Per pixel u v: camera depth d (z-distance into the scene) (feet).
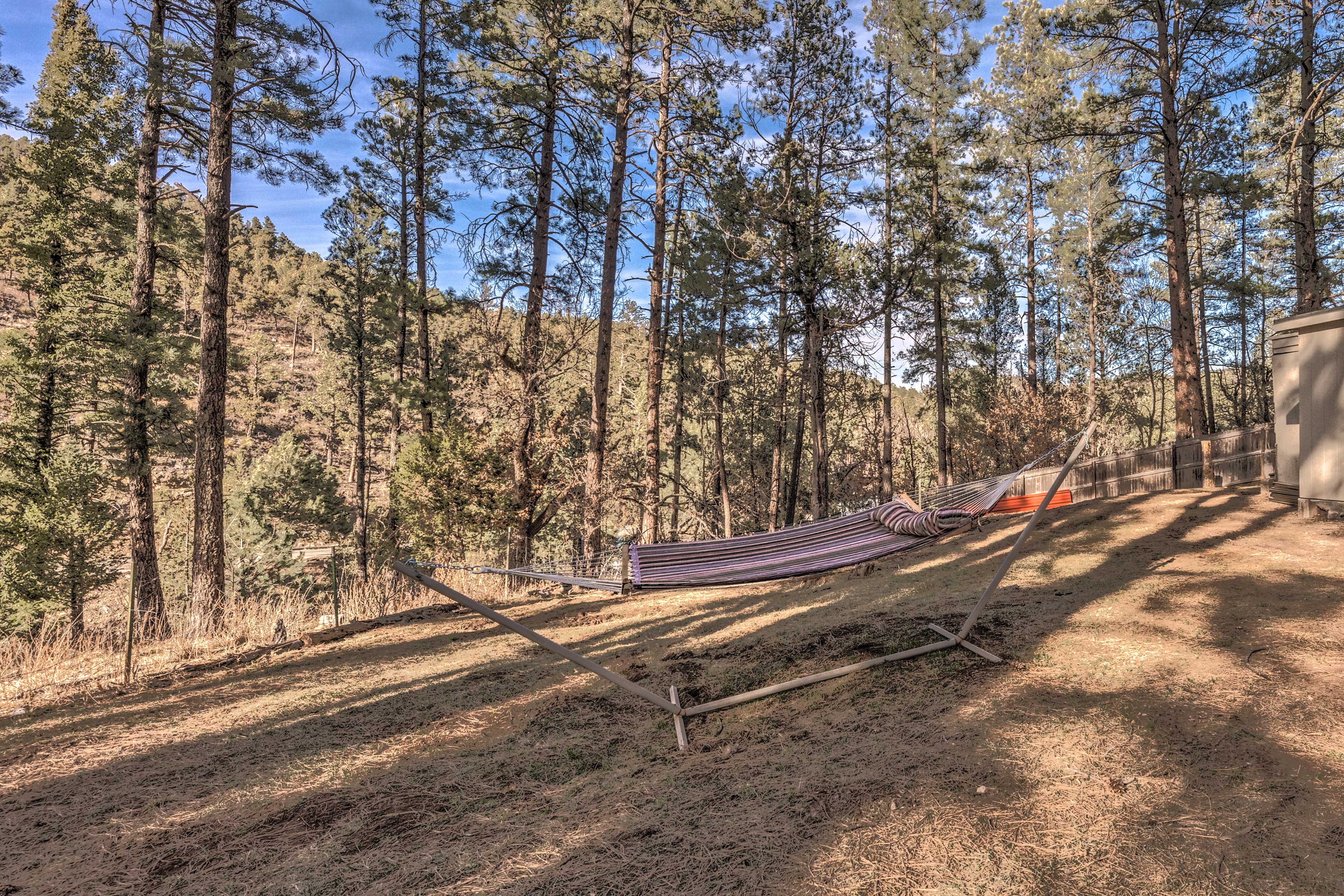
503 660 26.89
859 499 98.12
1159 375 115.85
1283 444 31.89
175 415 49.90
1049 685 15.70
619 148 48.08
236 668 28.12
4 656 29.14
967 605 23.67
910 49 62.59
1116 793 10.91
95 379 60.70
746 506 103.45
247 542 107.76
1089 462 49.08
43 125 41.11
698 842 11.39
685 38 50.44
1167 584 22.38
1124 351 104.63
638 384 119.55
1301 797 10.09
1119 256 63.16
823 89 59.67
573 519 83.41
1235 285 63.41
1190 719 13.07
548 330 57.31
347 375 89.97
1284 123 60.85
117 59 42.60
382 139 63.87
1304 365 28.43
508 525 52.65
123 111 48.60
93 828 14.38
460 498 52.37
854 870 9.87
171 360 45.93
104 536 59.88
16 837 14.15
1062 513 38.63
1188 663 15.80
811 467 108.06
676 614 33.12
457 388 64.80
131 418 48.24
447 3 48.37
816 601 30.66
